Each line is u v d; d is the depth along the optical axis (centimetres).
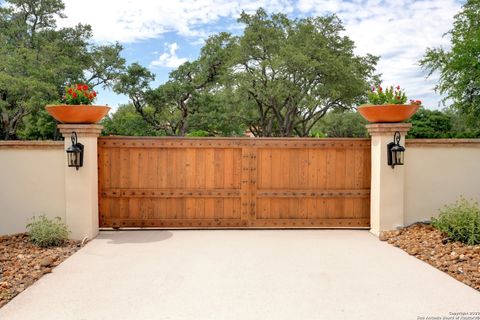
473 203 588
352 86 2638
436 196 610
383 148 581
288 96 2688
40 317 307
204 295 352
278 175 626
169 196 620
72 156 543
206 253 489
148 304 332
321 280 391
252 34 2645
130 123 2850
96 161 586
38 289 365
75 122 548
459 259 445
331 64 2497
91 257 470
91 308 324
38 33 2609
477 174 611
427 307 325
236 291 362
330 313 314
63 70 2456
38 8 2638
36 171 576
